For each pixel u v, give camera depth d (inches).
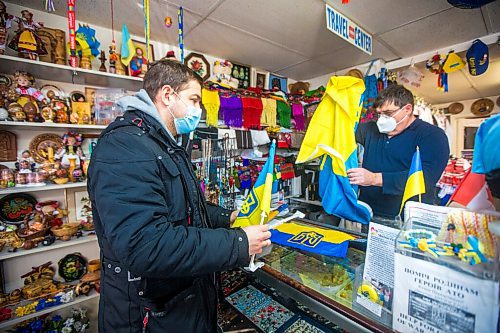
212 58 96.0
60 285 62.3
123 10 63.9
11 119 53.8
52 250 66.4
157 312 26.7
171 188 26.8
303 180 110.7
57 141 65.9
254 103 87.8
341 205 34.9
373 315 23.0
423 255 18.6
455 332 16.5
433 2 61.6
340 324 24.3
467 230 18.4
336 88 34.5
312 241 34.0
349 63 104.8
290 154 106.1
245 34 78.3
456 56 83.0
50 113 58.8
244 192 86.0
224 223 38.0
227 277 57.6
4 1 57.4
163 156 26.5
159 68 30.4
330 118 35.8
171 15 66.4
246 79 105.6
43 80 63.7
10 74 59.6
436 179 47.1
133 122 26.3
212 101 76.9
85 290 62.7
